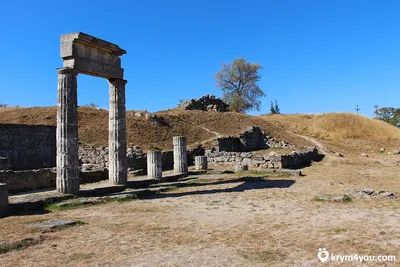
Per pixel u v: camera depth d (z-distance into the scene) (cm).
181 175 2303
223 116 5403
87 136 3662
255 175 2356
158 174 2089
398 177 2211
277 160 2842
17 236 888
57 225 994
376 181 2012
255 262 684
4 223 1040
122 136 1808
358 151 4825
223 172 2580
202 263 684
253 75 8269
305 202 1366
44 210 1273
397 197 1429
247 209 1258
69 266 679
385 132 5834
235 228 968
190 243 827
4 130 3133
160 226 1008
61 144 1477
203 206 1337
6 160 2244
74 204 1338
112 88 1808
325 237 850
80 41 1558
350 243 792
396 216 1071
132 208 1307
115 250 778
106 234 920
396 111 9975
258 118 5766
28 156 3275
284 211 1199
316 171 2595
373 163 3256
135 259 715
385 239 822
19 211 1224
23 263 697
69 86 1505
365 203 1312
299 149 4225
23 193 1772
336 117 6375
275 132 5253
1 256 741
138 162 2888
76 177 1495
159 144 3900
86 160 3017
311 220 1044
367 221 1012
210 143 4069
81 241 854
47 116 4012
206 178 2230
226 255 730
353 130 5922
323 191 1631
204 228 977
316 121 6294
